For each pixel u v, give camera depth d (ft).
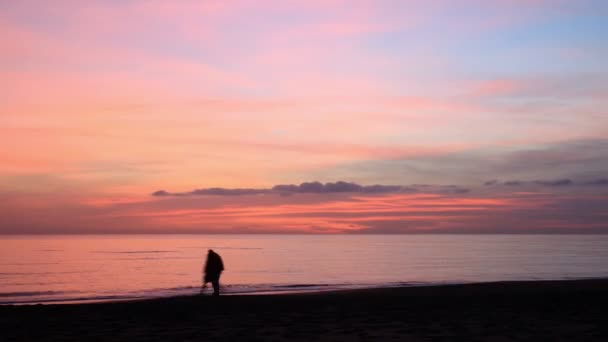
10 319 50.88
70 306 61.67
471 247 566.77
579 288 85.51
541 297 70.33
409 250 467.52
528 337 39.52
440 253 389.80
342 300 68.08
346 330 43.11
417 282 127.85
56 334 42.01
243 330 43.45
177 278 170.71
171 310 57.47
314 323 47.39
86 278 173.17
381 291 81.66
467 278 149.69
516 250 453.58
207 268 72.64
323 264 244.83
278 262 264.93
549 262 251.39
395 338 39.34
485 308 58.85
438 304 63.16
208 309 58.39
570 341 37.91
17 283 154.51
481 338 39.17
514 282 97.71
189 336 40.65
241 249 508.12
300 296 73.10
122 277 176.86
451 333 41.47
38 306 61.93
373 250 471.21
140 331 43.29
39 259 314.35
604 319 49.42
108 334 41.86
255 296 72.79
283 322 48.06
